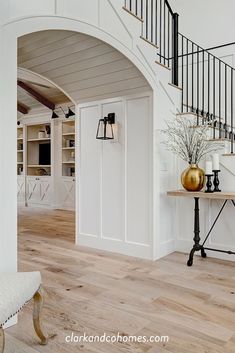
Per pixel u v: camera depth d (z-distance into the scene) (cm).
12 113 203
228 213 348
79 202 413
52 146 781
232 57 563
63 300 242
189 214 375
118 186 373
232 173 340
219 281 282
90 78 346
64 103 753
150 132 343
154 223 344
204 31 598
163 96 355
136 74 324
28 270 313
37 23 215
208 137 356
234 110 557
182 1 627
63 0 232
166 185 366
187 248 377
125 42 294
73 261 343
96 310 225
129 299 243
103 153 386
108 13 274
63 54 294
